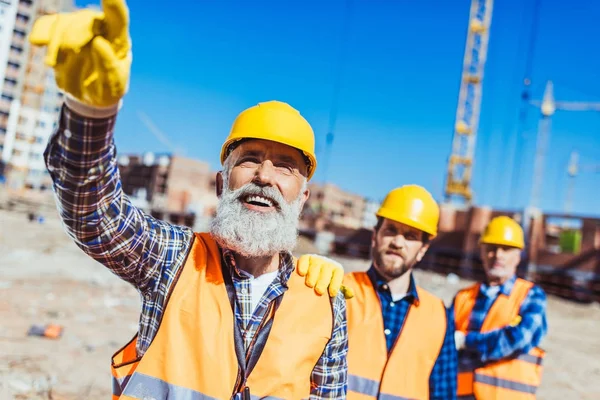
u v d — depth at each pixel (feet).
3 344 18.99
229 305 5.77
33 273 37.11
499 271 13.78
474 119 183.32
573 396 25.02
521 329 12.61
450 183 181.37
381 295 10.69
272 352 5.79
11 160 153.79
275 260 6.28
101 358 19.17
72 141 4.44
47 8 113.09
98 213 4.87
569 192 168.76
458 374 13.12
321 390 6.37
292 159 6.32
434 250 122.62
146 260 5.60
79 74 4.03
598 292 97.50
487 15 187.11
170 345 5.45
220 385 5.39
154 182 259.39
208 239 6.33
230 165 6.37
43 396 14.56
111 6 3.68
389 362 9.98
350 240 141.28
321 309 6.38
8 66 139.54
